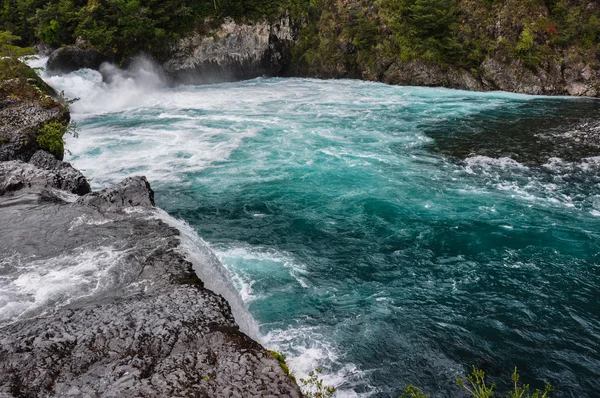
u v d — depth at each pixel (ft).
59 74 116.26
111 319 20.43
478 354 28.71
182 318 20.56
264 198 53.01
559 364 27.96
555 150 67.05
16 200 36.50
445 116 90.12
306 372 26.20
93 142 74.59
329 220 47.34
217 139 76.23
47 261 27.35
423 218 47.21
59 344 18.72
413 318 31.96
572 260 39.06
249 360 17.98
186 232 33.42
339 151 69.51
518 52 115.65
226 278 30.86
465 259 39.58
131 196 36.17
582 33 115.44
